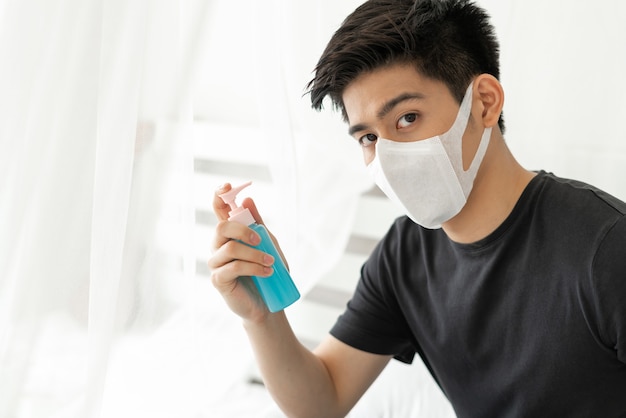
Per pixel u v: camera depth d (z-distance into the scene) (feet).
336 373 3.93
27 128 2.82
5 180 2.86
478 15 3.28
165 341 3.58
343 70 3.11
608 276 2.96
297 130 6.16
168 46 3.01
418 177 3.19
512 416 3.44
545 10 4.99
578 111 5.17
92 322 2.89
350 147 5.76
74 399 3.00
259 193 6.28
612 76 5.02
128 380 3.48
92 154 2.86
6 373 2.84
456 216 3.38
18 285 2.84
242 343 5.20
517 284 3.28
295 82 5.14
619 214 3.06
